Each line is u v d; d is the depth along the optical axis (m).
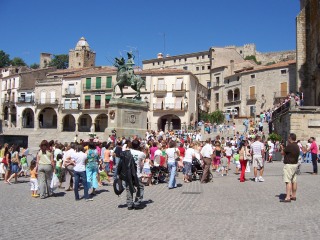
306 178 18.12
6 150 18.80
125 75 31.58
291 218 9.34
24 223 9.28
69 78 76.19
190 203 12.02
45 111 80.50
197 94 75.88
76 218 9.91
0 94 88.75
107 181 18.67
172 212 10.55
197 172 19.19
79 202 12.75
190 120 69.31
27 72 84.50
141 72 71.62
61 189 16.45
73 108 75.12
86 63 114.19
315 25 45.31
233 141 30.53
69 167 15.40
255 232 7.95
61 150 17.56
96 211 10.97
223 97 82.50
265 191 14.28
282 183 16.56
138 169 11.60
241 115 75.88
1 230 8.51
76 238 7.72
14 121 85.19
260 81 72.75
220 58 91.69
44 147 13.92
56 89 77.44
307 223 8.73
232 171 23.66
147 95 70.75
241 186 16.03
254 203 11.68
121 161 11.23
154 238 7.61
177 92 69.00
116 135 29.62
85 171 13.16
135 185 11.24
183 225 8.79
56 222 9.39
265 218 9.39
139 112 31.78
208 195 13.73
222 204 11.65
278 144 31.53
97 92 73.19
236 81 78.50
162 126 71.94
